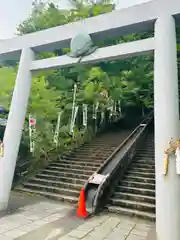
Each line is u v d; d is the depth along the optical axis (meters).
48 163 10.25
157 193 4.40
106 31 5.78
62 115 11.27
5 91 9.55
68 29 6.27
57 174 9.19
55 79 12.80
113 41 12.78
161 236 4.18
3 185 6.23
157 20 5.09
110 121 17.30
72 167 9.67
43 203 7.09
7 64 10.55
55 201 7.36
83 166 9.45
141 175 8.23
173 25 4.99
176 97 4.69
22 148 10.05
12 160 6.38
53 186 8.37
